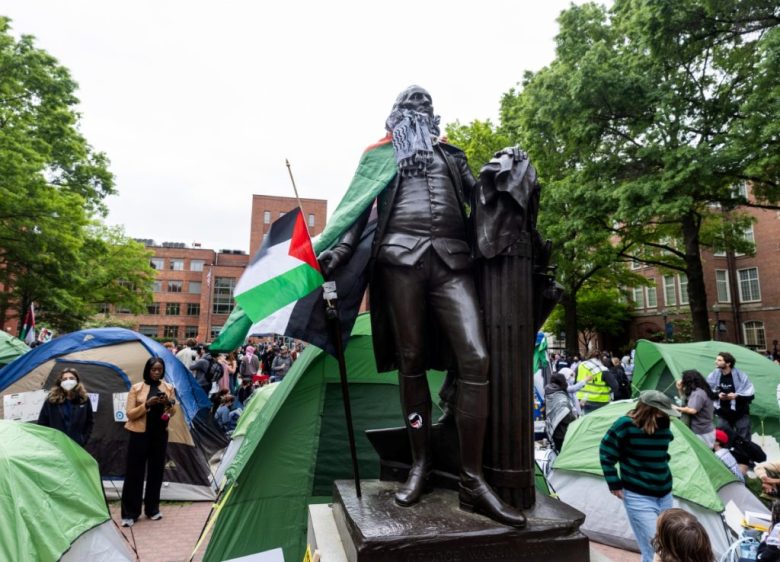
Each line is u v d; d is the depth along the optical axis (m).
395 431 3.21
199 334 58.72
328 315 2.66
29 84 18.09
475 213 2.85
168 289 61.16
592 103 14.10
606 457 3.98
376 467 4.93
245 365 14.92
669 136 13.49
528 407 2.70
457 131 22.14
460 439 2.64
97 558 3.91
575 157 16.72
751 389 6.95
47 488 3.82
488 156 21.25
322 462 4.89
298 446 4.89
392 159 3.17
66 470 4.04
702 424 6.53
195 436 7.58
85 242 19.56
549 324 27.75
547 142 16.83
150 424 6.10
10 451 3.82
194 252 62.34
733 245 19.75
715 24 12.29
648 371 11.62
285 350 18.86
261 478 4.77
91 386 7.00
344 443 4.99
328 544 2.68
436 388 5.33
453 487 2.88
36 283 16.78
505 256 2.72
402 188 3.03
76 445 4.42
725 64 13.18
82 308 19.64
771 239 27.98
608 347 34.78
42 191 15.16
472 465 2.60
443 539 2.26
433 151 3.09
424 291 2.87
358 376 5.15
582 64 13.93
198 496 6.93
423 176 3.03
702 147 12.07
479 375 2.62
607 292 29.11
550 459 6.69
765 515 3.80
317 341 3.09
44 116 18.58
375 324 3.13
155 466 6.18
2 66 17.16
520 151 2.87
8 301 18.17
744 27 12.30
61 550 3.60
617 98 13.52
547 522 2.42
